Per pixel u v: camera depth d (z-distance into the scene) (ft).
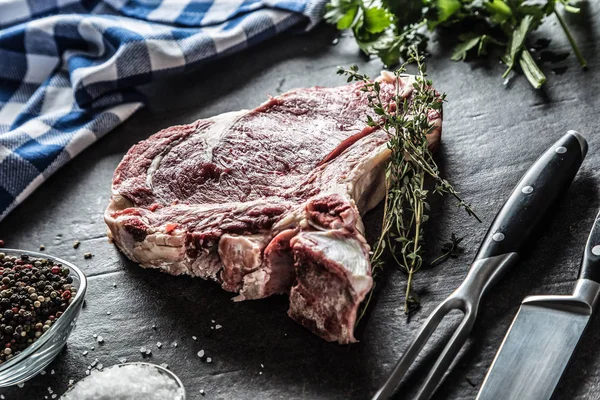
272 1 3.10
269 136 2.45
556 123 2.60
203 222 2.25
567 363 1.96
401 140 2.28
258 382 2.08
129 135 2.86
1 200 2.63
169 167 2.43
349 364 2.09
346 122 2.48
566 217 2.31
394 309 2.18
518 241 2.17
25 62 3.10
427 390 1.95
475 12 3.02
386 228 2.21
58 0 3.26
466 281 2.11
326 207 2.16
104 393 2.00
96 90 2.89
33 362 2.11
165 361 2.16
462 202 2.30
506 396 1.92
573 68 2.77
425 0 2.95
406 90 2.52
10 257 2.28
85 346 2.23
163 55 2.93
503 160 2.52
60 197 2.68
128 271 2.39
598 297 2.06
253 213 2.22
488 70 2.84
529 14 2.84
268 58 3.08
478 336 2.09
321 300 2.09
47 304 2.15
